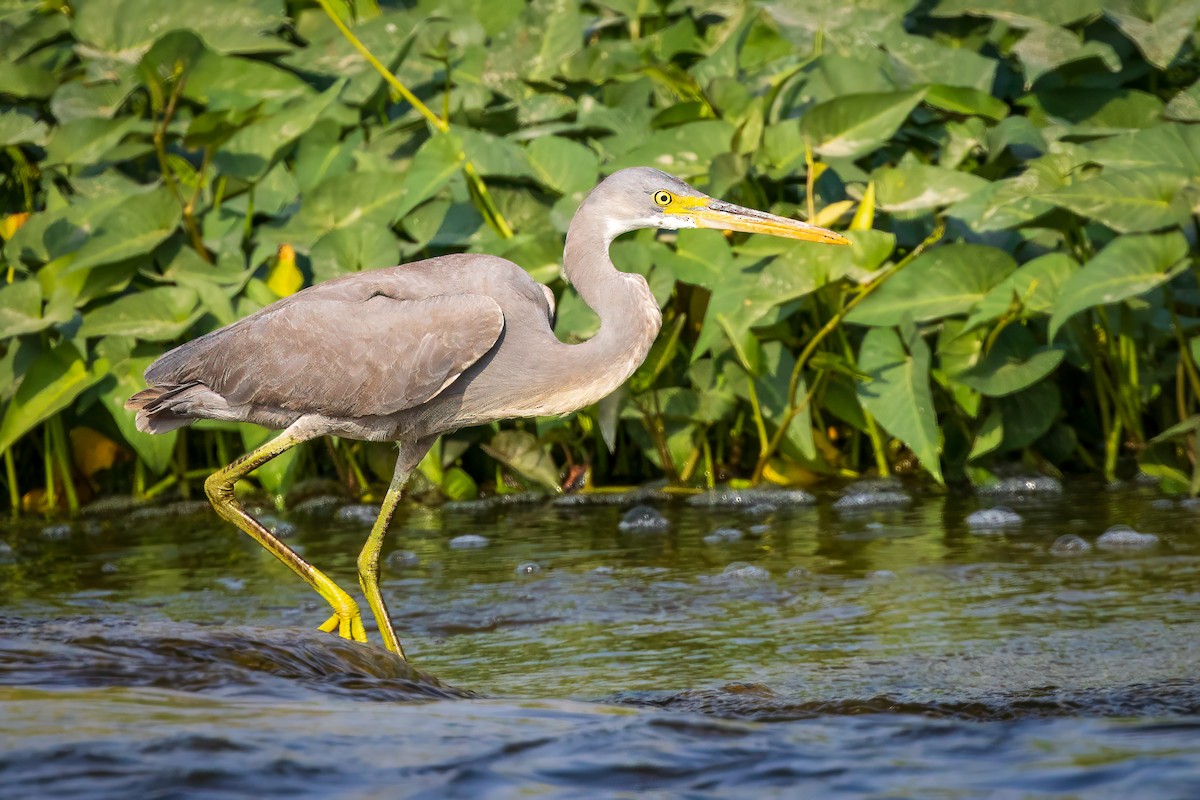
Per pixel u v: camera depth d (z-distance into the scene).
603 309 7.86
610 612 8.03
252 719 4.67
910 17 13.91
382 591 8.89
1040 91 12.78
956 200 11.18
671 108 12.13
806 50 13.23
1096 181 10.46
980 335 11.03
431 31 13.84
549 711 5.07
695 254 11.29
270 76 13.37
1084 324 11.69
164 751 4.27
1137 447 11.66
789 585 8.49
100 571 9.84
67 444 12.52
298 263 12.65
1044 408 11.42
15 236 11.96
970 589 8.12
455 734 4.66
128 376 11.65
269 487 11.58
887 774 4.38
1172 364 11.64
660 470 12.34
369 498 12.12
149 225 11.82
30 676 5.07
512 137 12.44
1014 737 4.78
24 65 13.25
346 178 12.08
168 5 13.71
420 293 7.67
